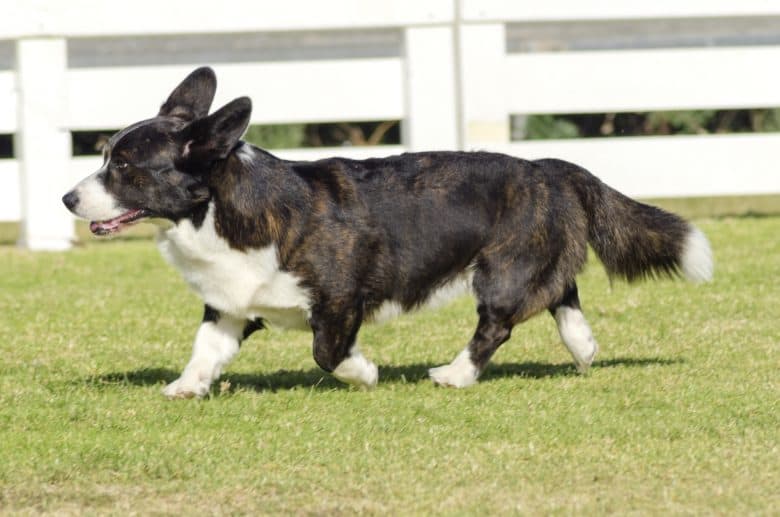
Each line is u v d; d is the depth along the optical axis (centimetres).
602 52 2123
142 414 970
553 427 930
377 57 2319
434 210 1035
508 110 2114
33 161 2003
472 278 1063
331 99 2098
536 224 1054
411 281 1041
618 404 998
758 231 1967
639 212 1116
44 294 1584
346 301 1006
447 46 2095
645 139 2125
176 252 986
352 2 2069
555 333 1314
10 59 2255
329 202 999
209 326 1039
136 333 1342
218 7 2052
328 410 981
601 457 855
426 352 1242
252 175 973
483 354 1069
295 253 985
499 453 865
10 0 1983
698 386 1057
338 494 783
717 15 2130
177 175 951
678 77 2144
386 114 2116
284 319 1026
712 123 2658
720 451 866
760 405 990
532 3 2092
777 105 2164
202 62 2259
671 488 784
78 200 948
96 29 2019
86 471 830
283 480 807
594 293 1546
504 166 1060
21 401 1023
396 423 939
